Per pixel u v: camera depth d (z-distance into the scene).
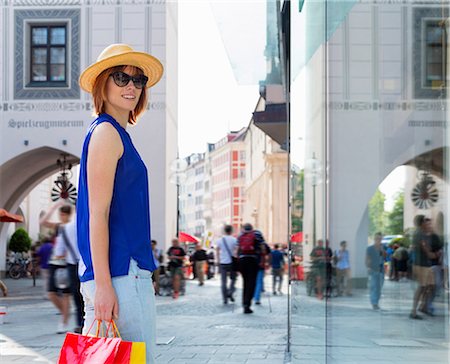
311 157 5.04
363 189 5.37
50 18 21.09
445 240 4.70
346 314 5.20
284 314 11.79
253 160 58.75
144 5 21.02
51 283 9.00
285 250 24.53
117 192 2.41
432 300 4.75
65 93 21.20
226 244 14.62
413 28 4.61
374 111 4.96
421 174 4.90
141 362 2.21
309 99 5.03
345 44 4.94
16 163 22.22
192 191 114.44
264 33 10.49
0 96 21.23
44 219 9.96
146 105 2.75
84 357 2.20
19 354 7.12
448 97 4.43
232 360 6.65
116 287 2.36
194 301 15.34
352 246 5.52
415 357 4.60
